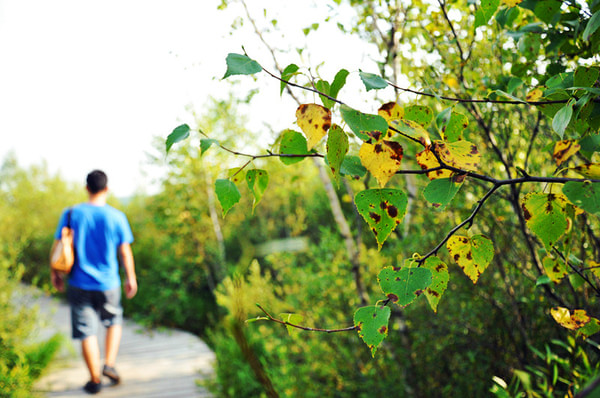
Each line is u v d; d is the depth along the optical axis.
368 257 3.51
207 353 5.21
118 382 4.07
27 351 4.64
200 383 3.95
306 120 0.68
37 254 11.85
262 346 4.36
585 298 1.61
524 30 1.35
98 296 3.74
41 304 8.37
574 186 0.71
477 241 0.83
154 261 8.89
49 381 4.23
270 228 7.77
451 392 2.84
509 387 1.83
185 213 7.42
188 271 8.14
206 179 7.18
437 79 2.02
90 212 3.68
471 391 2.61
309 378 3.53
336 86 0.76
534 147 2.12
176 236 7.83
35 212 15.04
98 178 3.76
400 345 3.22
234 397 3.75
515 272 2.41
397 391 3.07
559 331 2.21
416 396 2.88
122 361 5.08
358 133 0.66
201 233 7.68
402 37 2.51
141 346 5.81
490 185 2.06
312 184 6.33
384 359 3.21
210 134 6.22
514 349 2.46
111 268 3.77
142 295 8.16
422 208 2.68
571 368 1.82
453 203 2.29
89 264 3.68
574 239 1.63
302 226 6.00
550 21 1.23
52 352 4.66
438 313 2.85
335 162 0.69
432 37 2.09
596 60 1.22
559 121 0.81
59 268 3.58
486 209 2.16
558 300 1.65
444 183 0.73
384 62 2.53
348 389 3.34
